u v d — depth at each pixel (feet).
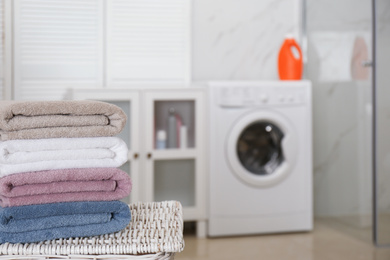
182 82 11.93
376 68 10.03
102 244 3.22
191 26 11.97
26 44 11.20
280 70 11.93
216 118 10.72
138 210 3.95
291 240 10.66
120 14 11.56
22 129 3.25
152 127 10.52
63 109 3.27
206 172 10.85
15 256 3.10
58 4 11.28
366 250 9.90
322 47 11.98
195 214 10.82
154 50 11.76
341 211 11.63
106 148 3.43
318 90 12.23
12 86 11.18
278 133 11.05
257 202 10.94
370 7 10.34
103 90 10.25
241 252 9.79
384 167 10.17
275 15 12.48
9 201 3.14
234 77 12.28
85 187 3.27
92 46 11.48
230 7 12.19
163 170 10.69
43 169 3.24
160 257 3.20
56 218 3.20
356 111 10.98
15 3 11.09
